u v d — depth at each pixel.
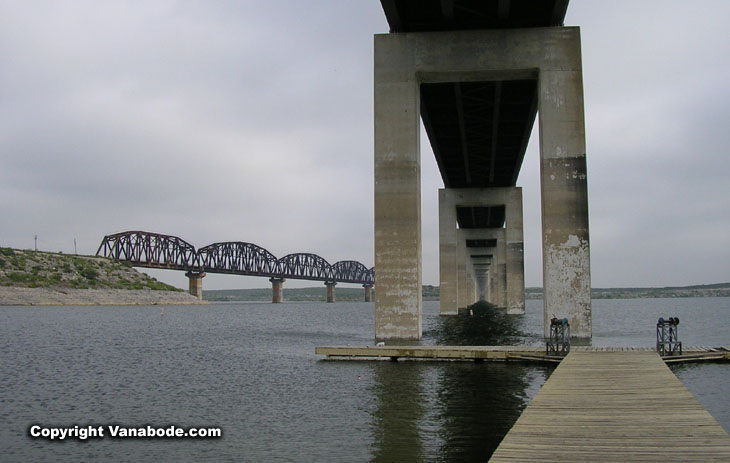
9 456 14.32
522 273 78.50
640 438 10.11
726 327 60.97
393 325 34.06
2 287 159.62
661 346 25.67
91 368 29.80
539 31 34.59
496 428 15.16
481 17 35.50
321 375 24.28
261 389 22.20
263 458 13.52
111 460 13.92
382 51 35.44
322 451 13.77
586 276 32.97
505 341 37.97
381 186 34.72
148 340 48.19
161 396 21.59
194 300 197.75
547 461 9.00
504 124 53.47
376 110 35.22
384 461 12.84
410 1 34.44
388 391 20.14
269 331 58.50
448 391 19.81
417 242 34.44
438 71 35.06
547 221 33.47
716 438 10.06
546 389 14.73
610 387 14.96
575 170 33.53
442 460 12.80
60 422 17.66
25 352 38.38
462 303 99.06
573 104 33.97
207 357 34.38
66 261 188.12
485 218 99.88
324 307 190.75
